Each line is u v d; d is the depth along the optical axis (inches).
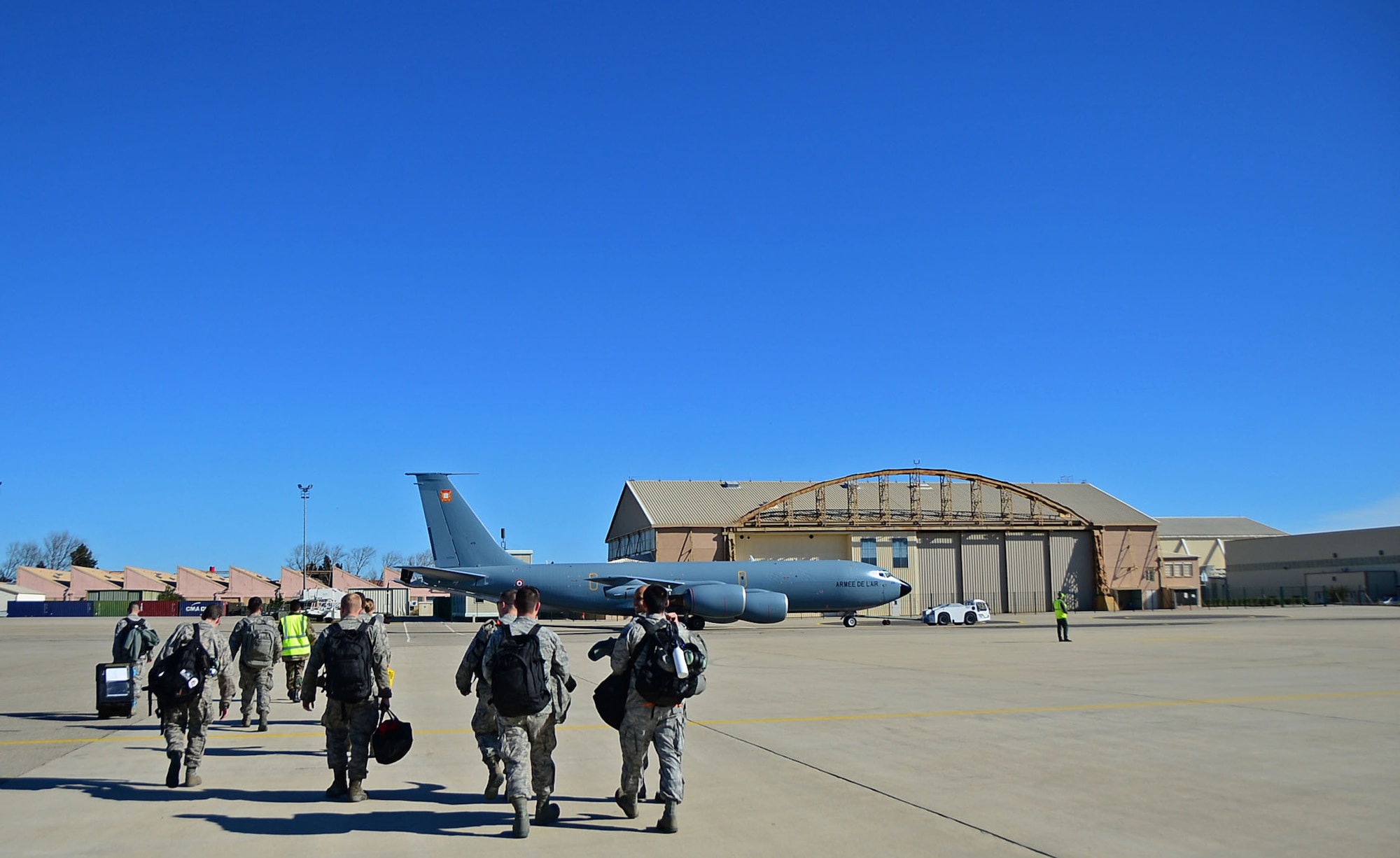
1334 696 769.6
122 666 688.4
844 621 2454.5
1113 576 3540.8
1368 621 2377.0
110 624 3166.8
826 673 997.2
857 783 438.0
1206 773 456.1
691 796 416.2
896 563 3366.1
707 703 738.8
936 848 328.2
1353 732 580.4
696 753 518.9
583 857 323.9
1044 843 332.8
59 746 570.6
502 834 356.8
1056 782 438.0
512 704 351.6
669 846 335.9
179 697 434.3
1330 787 423.5
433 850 334.6
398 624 2851.9
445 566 2341.3
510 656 356.8
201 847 337.4
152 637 726.5
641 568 2333.9
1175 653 1285.7
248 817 384.5
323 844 343.0
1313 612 3277.6
